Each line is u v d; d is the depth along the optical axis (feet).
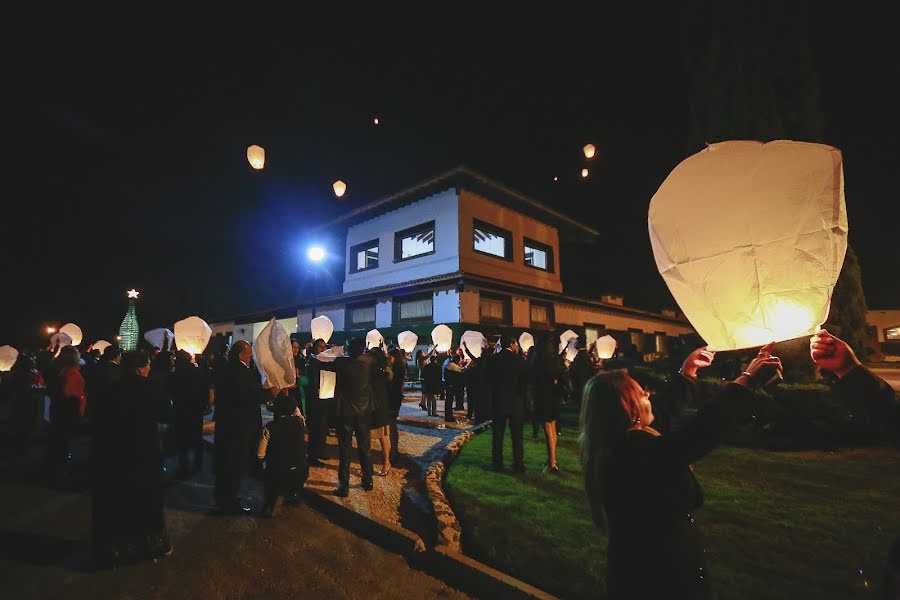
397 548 14.42
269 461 17.61
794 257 4.78
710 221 5.00
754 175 4.78
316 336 33.58
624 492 5.58
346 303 79.46
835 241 4.72
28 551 14.73
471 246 67.56
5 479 23.16
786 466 20.38
